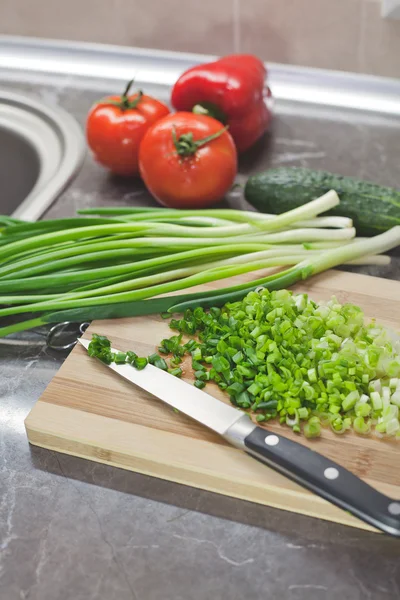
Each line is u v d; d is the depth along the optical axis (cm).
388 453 69
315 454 67
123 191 92
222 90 90
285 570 65
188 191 86
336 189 85
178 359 75
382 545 66
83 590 65
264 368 72
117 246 81
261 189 86
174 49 108
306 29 102
